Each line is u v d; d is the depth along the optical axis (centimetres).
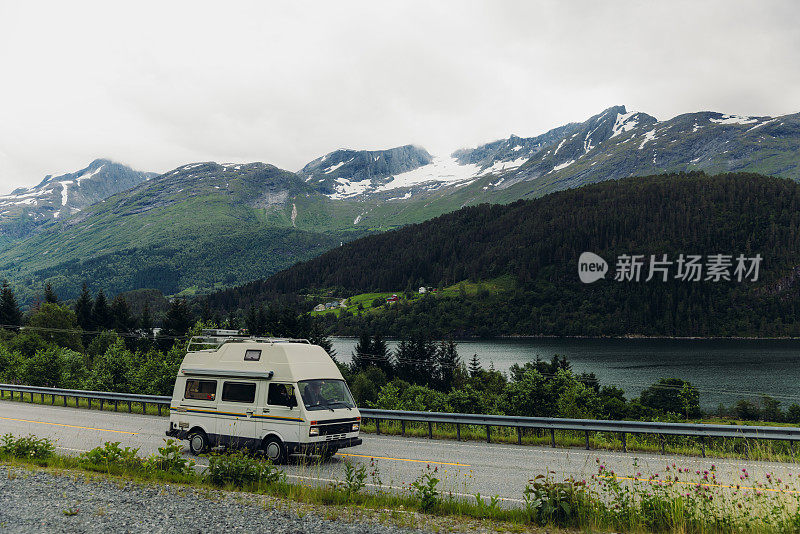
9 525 787
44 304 10056
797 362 13200
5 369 5012
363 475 1088
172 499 945
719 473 1295
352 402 1524
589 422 1723
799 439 1490
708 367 12344
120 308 11194
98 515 845
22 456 1355
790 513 822
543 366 9244
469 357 14762
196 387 1600
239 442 1480
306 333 10125
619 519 861
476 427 2339
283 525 818
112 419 2423
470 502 1025
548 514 866
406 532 798
